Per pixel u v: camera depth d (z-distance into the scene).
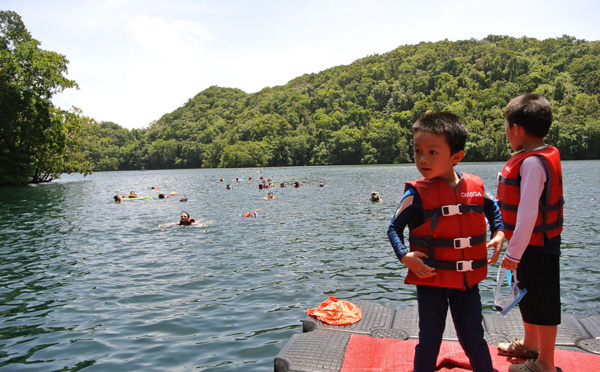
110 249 11.76
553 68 152.00
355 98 164.38
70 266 9.80
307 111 162.75
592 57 146.38
